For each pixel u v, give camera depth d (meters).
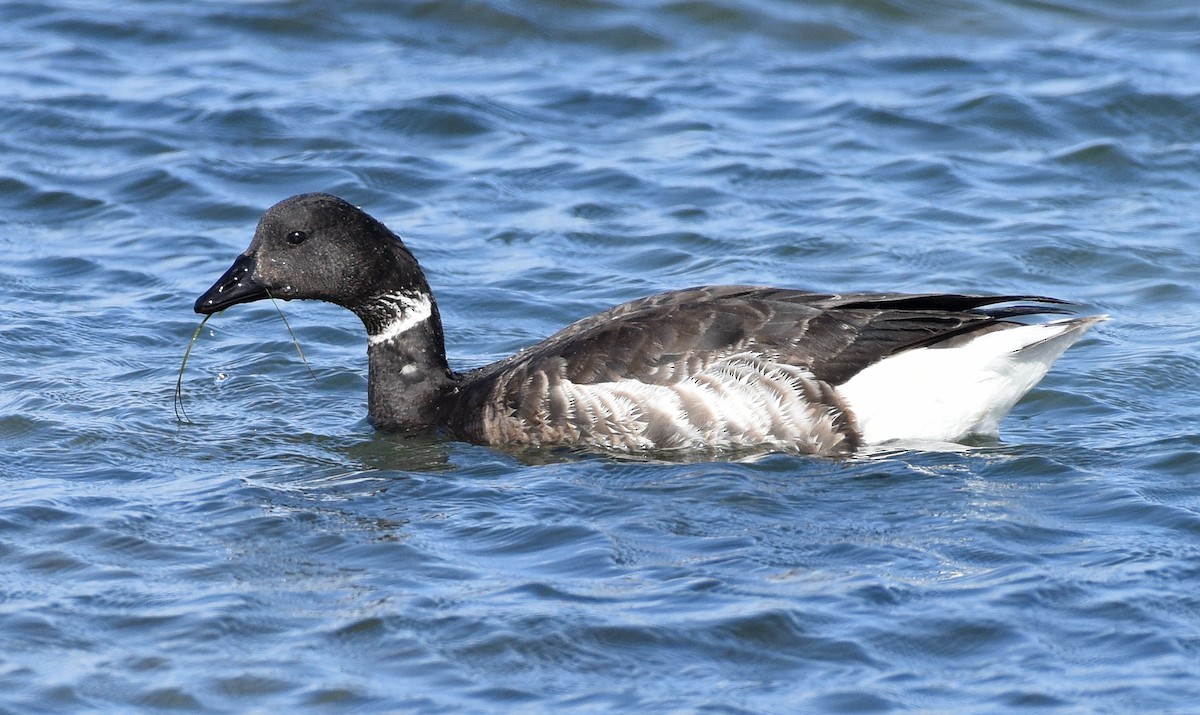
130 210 20.50
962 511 12.07
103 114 23.16
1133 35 25.83
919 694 9.42
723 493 12.48
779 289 14.30
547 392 13.86
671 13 26.53
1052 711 9.18
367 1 26.86
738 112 23.50
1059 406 14.91
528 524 11.95
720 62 25.30
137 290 18.17
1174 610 10.29
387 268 14.64
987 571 10.93
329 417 14.99
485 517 12.12
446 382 14.84
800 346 13.52
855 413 13.43
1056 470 12.96
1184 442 13.60
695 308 13.91
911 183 21.27
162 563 11.32
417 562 11.28
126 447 13.84
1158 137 22.52
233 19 26.52
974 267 18.61
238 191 21.05
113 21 26.41
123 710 9.41
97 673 9.78
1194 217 20.11
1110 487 12.50
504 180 21.39
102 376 15.72
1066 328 13.45
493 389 14.21
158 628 10.32
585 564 11.17
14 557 11.37
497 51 25.80
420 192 21.08
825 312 13.72
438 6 26.69
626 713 9.26
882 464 13.14
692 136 22.72
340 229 14.59
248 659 9.93
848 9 26.62
